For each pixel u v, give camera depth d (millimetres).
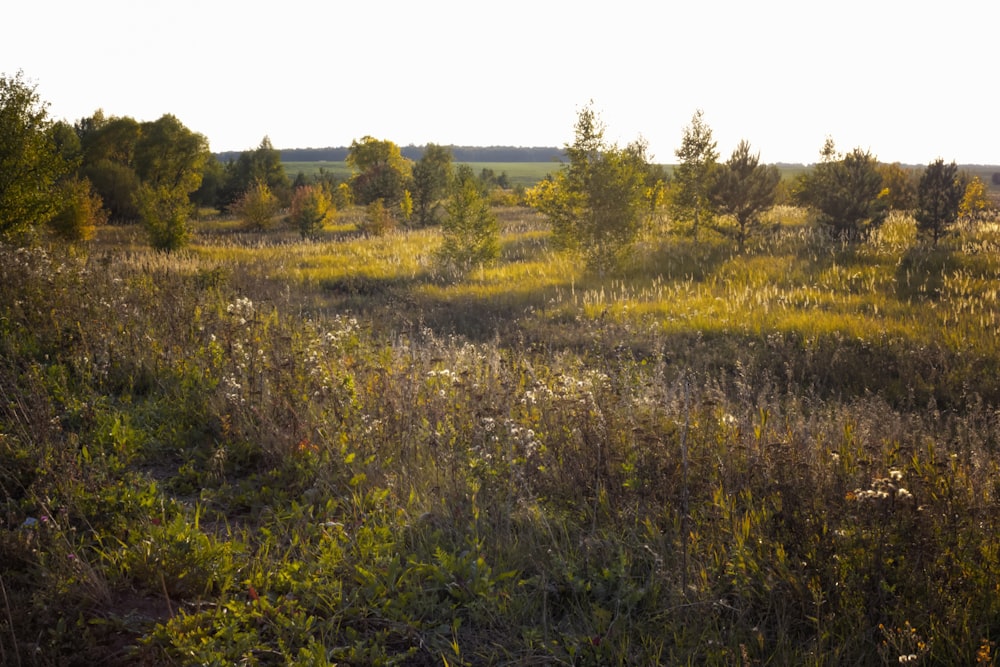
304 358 6277
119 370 6543
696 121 23812
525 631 3066
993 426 6164
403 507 4133
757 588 3334
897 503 3393
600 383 5887
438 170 50812
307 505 4215
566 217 20062
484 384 5684
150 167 67188
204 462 4988
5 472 4297
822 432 5359
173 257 21078
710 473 4160
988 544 3389
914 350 9977
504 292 17094
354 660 2889
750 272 16859
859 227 21969
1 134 15984
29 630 2930
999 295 13227
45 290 8094
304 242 36500
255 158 80875
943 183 20125
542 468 4359
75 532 3771
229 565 3441
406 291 17906
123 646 2902
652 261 19797
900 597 3070
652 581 3303
